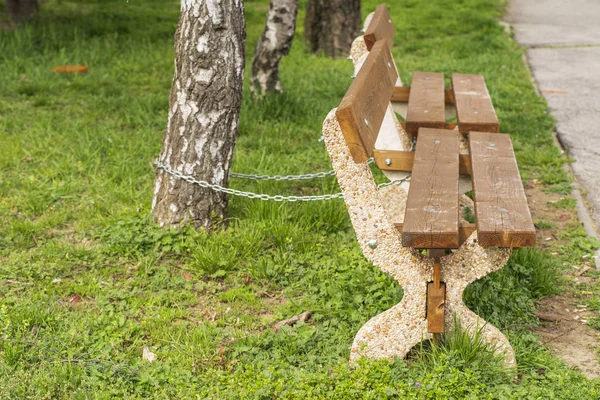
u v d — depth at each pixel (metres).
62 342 3.95
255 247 5.04
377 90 4.11
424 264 3.66
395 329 3.75
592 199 6.26
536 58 11.98
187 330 4.20
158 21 14.23
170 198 5.20
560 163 7.03
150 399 3.54
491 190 3.95
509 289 4.49
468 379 3.53
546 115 8.60
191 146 5.11
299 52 11.98
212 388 3.58
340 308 4.34
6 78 9.47
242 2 5.09
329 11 11.89
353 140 3.34
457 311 3.76
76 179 6.39
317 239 5.21
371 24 5.85
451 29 14.11
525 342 4.00
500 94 9.39
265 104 8.24
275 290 4.67
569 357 3.95
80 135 7.41
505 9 17.17
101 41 11.91
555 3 18.02
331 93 9.26
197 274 4.78
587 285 4.75
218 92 5.05
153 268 4.86
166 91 9.30
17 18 12.70
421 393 3.50
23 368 3.74
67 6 15.12
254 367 3.81
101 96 8.86
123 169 6.52
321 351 3.96
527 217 3.59
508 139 4.85
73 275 4.79
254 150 7.18
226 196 5.35
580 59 11.85
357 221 3.64
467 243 3.68
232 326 4.25
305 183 6.37
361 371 3.62
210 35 4.94
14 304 4.39
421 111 5.47
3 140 7.24
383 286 4.52
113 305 4.43
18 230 5.35
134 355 3.93
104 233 5.26
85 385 3.61
